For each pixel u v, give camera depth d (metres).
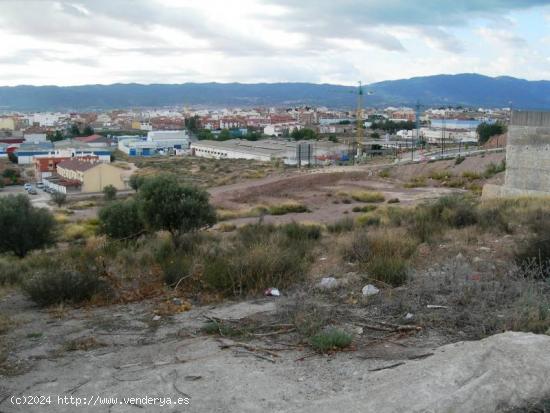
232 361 5.53
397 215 18.12
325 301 7.70
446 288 7.52
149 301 8.62
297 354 5.68
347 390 4.60
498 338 5.01
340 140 140.00
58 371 5.59
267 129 192.75
